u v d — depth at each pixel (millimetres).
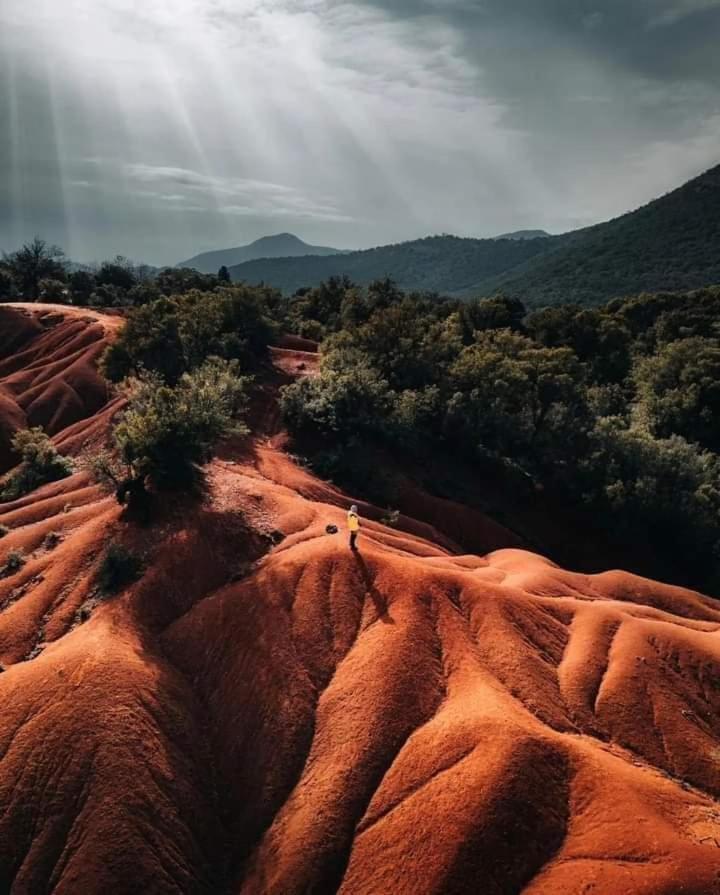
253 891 28469
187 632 39781
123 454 50094
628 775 28781
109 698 33250
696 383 90062
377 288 141125
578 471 71688
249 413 76000
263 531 48250
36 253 155875
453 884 25812
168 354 82125
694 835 26078
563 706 33812
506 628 37531
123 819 29047
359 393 72750
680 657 37438
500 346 92125
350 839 28953
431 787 29047
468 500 70500
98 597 42656
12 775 30938
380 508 63531
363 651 36156
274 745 33156
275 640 37625
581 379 85812
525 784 27797
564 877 24953
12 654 39812
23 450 72375
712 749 32438
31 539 51062
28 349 112812
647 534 67938
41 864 28406
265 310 102812
